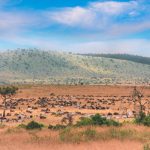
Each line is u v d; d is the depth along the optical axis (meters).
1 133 35.16
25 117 82.06
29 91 184.00
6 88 93.69
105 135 27.28
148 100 132.88
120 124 36.78
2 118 78.62
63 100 148.00
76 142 24.56
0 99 137.75
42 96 169.50
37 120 74.25
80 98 155.38
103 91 197.00
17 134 32.19
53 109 109.75
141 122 41.00
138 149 20.78
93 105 123.81
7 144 23.48
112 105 123.44
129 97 159.50
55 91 192.38
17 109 109.50
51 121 71.44
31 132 33.72
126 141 24.64
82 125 35.66
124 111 96.06
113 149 21.00
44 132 31.72
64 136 26.41
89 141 24.88
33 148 21.72
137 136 27.25
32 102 136.00
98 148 21.28
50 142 24.50
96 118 37.09
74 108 113.94
